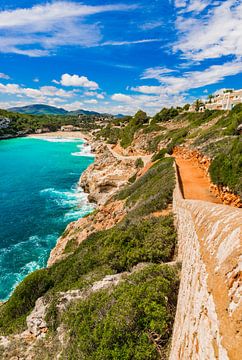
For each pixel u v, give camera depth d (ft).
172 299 34.60
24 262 100.89
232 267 16.07
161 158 152.66
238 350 12.10
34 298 58.34
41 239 118.73
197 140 130.82
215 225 24.43
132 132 295.69
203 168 95.25
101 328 33.53
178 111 328.49
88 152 406.21
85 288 48.11
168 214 63.10
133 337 30.48
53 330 43.93
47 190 195.21
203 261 22.00
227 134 111.45
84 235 94.58
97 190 165.68
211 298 16.92
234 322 13.25
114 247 57.82
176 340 25.43
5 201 168.66
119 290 39.65
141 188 104.58
